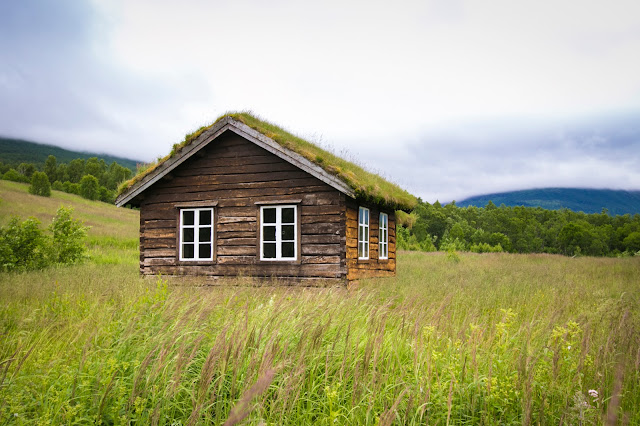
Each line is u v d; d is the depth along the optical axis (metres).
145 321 6.15
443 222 113.81
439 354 4.92
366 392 4.61
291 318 5.93
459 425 4.44
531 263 27.39
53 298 9.04
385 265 17.05
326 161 12.98
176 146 14.43
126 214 68.31
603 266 23.12
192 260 14.56
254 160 14.18
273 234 13.94
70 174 159.75
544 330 5.58
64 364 5.05
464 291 10.73
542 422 4.16
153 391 4.45
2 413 3.99
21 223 19.03
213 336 5.66
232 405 4.26
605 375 4.71
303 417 4.37
